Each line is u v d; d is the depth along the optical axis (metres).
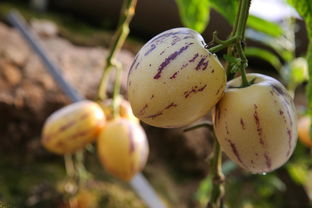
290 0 0.56
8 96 1.02
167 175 1.22
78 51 1.28
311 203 1.38
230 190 1.35
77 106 0.73
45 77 1.10
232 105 0.44
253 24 0.74
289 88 1.17
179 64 0.42
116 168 0.71
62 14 1.63
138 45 1.58
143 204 1.06
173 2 1.55
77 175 0.89
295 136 0.45
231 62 0.44
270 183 1.33
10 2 1.56
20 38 1.21
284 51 1.15
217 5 0.60
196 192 1.21
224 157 1.31
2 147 1.03
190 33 0.44
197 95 0.42
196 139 1.24
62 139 0.72
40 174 1.03
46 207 0.95
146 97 0.43
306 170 1.36
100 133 0.73
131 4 0.69
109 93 1.11
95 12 1.63
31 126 1.06
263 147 0.44
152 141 1.23
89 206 0.98
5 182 0.98
